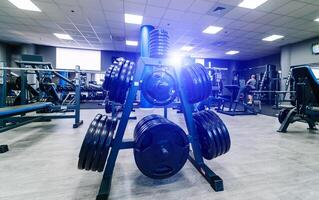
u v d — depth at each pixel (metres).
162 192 1.23
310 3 4.22
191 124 1.53
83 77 6.43
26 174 1.44
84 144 1.21
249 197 1.17
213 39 7.32
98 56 10.09
